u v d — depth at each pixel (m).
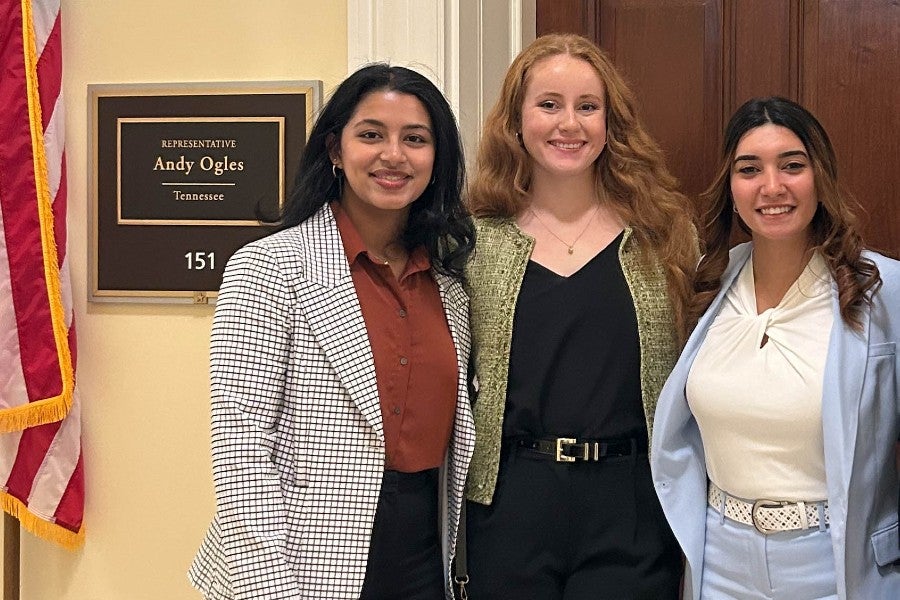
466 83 2.05
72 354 2.21
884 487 1.56
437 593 1.63
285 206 1.64
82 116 2.22
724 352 1.62
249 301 1.48
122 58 2.20
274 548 1.43
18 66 2.12
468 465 1.64
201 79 2.16
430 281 1.68
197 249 2.16
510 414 1.72
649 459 1.72
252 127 2.13
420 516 1.60
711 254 1.73
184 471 2.20
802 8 2.15
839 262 1.57
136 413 2.22
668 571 1.72
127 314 2.21
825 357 1.54
